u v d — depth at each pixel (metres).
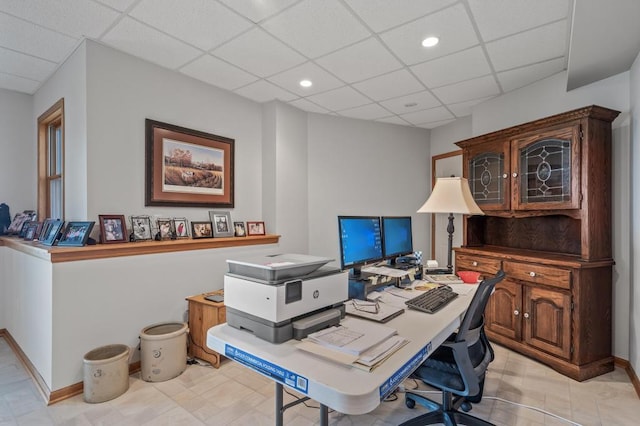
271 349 1.19
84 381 2.05
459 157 4.29
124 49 2.47
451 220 2.59
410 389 2.25
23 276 2.55
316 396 0.96
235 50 2.48
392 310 1.61
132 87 2.56
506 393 2.15
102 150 2.39
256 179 3.58
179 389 2.21
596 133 2.36
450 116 4.11
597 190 2.37
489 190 3.06
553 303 2.43
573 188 2.39
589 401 2.06
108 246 2.24
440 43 2.36
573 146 2.39
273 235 3.50
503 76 2.91
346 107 3.78
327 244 4.06
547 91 2.93
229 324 1.42
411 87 3.17
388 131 4.46
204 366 2.53
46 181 3.19
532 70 2.79
